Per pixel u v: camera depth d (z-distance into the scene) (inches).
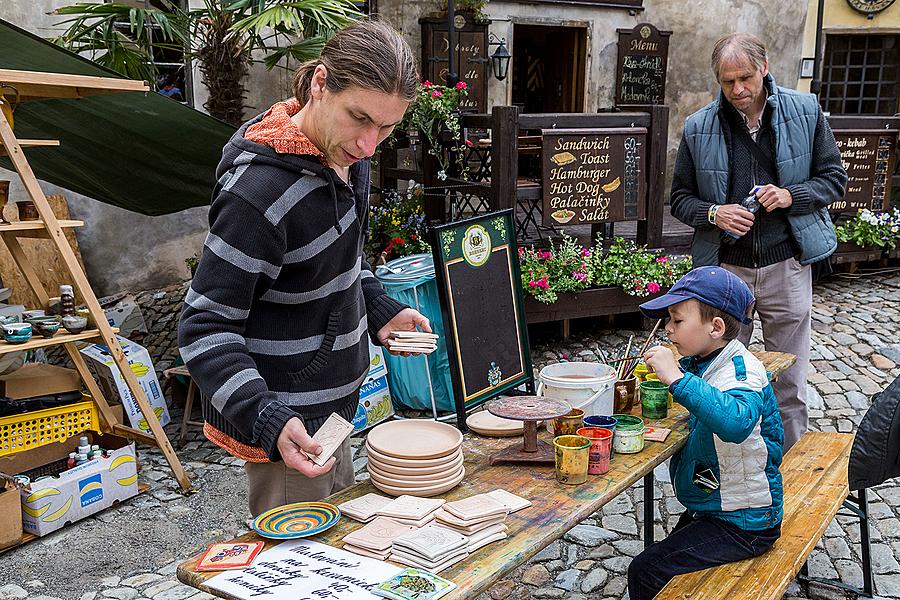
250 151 73.2
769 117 145.4
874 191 300.2
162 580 133.5
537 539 74.5
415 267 203.5
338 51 69.2
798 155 145.4
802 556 99.7
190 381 192.9
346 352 83.6
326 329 81.2
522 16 362.6
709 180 151.3
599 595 127.6
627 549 140.7
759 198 143.3
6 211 275.3
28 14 282.4
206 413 84.0
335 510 78.2
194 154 208.1
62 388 171.0
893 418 78.4
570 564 136.5
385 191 290.7
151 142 201.3
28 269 171.9
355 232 80.5
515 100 418.9
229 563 69.7
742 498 97.8
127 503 163.0
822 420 197.3
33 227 152.8
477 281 123.6
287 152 72.7
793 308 151.3
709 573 96.3
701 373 98.4
